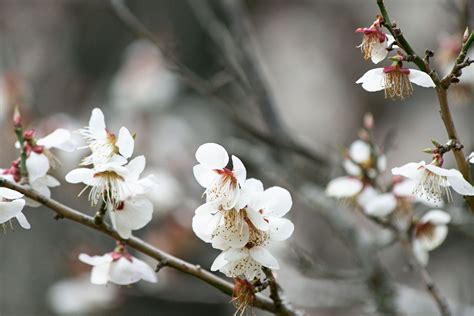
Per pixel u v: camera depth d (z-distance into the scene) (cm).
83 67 970
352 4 1312
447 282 911
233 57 659
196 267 331
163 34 826
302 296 600
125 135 308
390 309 563
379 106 1195
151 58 880
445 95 300
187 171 806
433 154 305
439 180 304
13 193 300
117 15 642
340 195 459
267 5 1316
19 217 302
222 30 671
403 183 434
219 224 284
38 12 991
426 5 1175
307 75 1255
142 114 868
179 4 902
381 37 297
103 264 341
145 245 331
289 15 1323
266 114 658
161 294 764
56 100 949
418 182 306
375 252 574
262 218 283
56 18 988
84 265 752
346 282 589
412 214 436
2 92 757
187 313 808
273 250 551
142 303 798
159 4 903
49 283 851
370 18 1282
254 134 633
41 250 855
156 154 823
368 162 464
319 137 1177
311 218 970
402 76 296
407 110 1159
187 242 731
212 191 283
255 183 288
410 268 437
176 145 829
